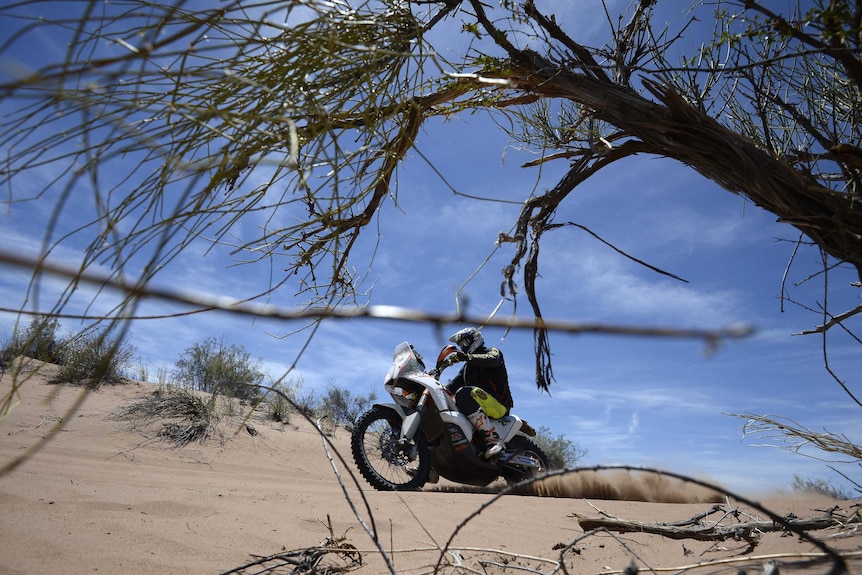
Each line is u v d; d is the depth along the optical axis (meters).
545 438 10.28
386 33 1.77
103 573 1.49
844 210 1.65
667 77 2.07
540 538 2.37
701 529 2.05
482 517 2.80
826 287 1.76
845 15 1.39
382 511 2.72
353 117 1.87
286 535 2.11
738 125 2.20
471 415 5.54
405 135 1.86
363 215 2.01
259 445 7.10
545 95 2.02
